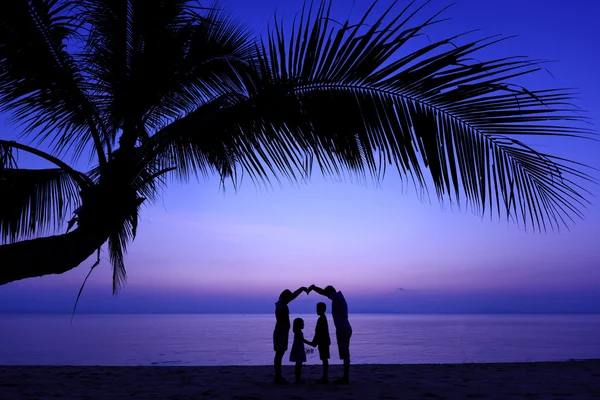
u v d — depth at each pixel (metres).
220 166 4.39
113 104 3.85
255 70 3.46
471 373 8.84
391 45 2.93
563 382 7.59
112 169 3.44
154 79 3.74
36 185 4.56
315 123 3.34
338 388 6.99
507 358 25.50
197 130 3.83
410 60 2.91
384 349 37.66
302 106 3.33
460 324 170.38
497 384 7.36
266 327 139.50
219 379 8.12
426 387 7.06
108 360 25.38
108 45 3.81
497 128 2.90
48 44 3.41
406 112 3.07
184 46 3.86
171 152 4.54
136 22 3.75
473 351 33.47
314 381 7.88
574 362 10.81
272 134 3.54
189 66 3.85
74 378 8.05
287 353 32.28
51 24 3.41
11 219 4.41
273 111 3.42
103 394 6.34
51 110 4.06
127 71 3.81
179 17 3.88
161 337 68.38
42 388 6.82
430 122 3.02
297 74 3.23
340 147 3.35
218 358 27.11
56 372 8.89
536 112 2.78
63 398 5.95
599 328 113.19
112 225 3.24
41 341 52.94
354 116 3.19
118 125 4.09
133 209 3.38
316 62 3.15
